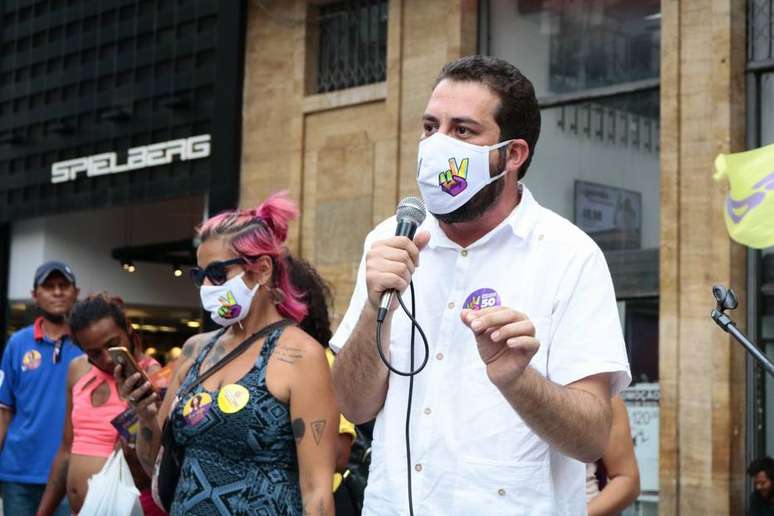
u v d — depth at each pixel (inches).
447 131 106.3
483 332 94.7
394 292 102.6
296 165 371.9
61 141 458.3
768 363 119.5
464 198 105.3
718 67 276.8
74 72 454.0
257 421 142.2
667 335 278.2
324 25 375.2
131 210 501.7
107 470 181.2
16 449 272.8
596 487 166.2
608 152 305.3
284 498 142.1
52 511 225.8
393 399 109.1
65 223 486.3
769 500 262.7
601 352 103.7
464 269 108.3
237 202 389.1
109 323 208.8
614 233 302.0
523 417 97.8
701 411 271.4
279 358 144.6
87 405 211.8
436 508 104.7
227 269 148.5
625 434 165.3
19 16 480.7
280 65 381.1
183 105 406.6
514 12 330.0
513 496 102.9
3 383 274.5
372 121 354.9
